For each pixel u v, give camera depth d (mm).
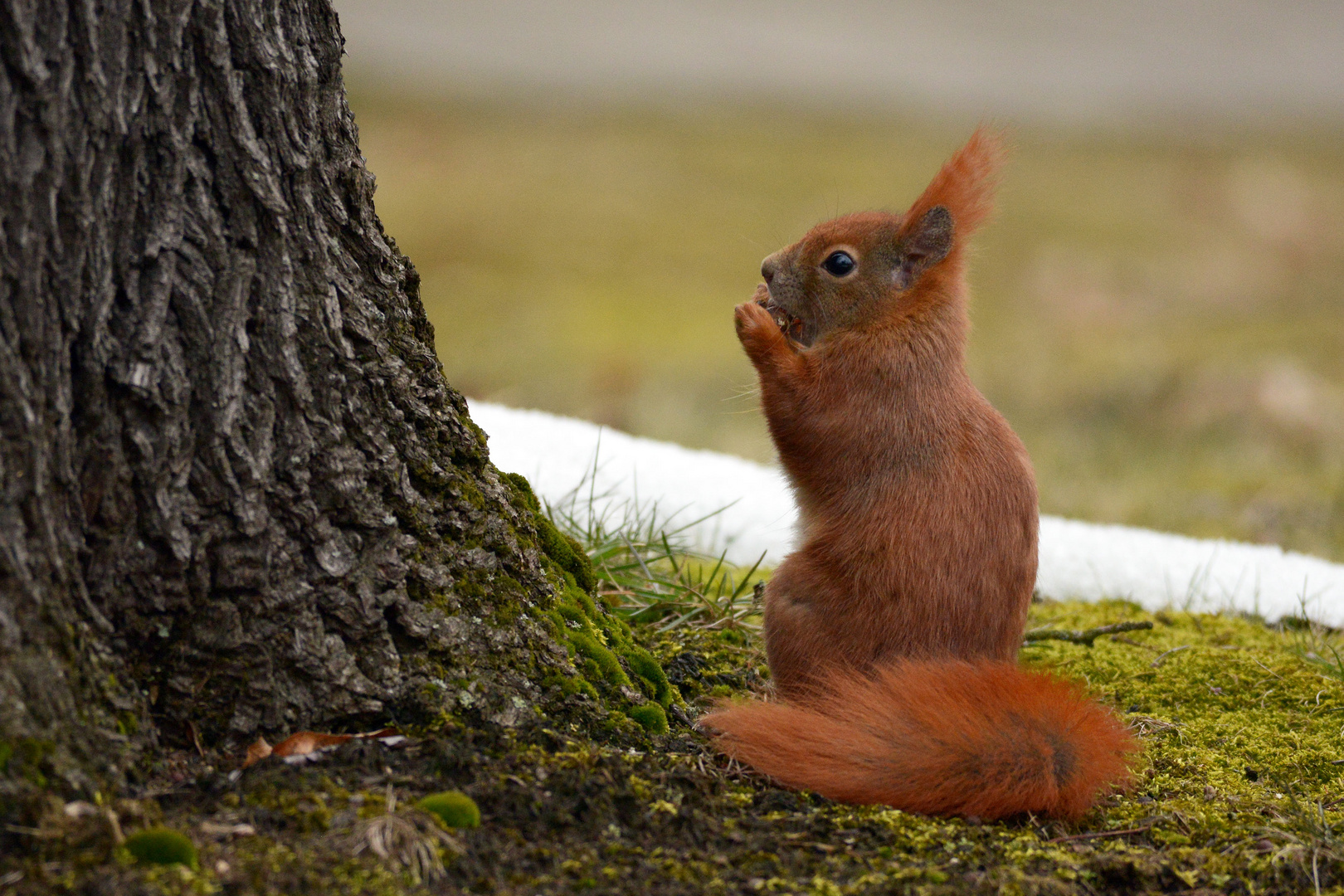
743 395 8062
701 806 4992
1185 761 6332
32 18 4090
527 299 23609
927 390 6812
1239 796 5855
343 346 4957
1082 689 5785
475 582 5395
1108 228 30109
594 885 4297
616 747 5371
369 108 37000
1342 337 22312
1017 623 6441
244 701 4766
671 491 10414
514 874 4289
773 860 4652
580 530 8703
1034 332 23703
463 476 5555
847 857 4762
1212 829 5348
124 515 4520
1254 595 9570
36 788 3998
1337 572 10031
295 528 4852
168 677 4680
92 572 4488
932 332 7016
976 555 6301
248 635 4770
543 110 38594
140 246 4461
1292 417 17406
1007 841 5086
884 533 6391
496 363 20141
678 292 24625
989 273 26828
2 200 4070
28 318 4156
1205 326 24250
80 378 4379
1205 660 7898
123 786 4316
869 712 5484
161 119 4449
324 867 4055
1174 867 4934
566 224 28250
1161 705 7281
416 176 31422
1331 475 14898
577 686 5469
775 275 7703
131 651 4621
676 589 8117
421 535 5219
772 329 6961
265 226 4719
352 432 4984
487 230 27391
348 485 4953
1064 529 10664
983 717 5426
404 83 41125
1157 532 12594
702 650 7383
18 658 4070
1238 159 36562
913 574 6254
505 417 11125
